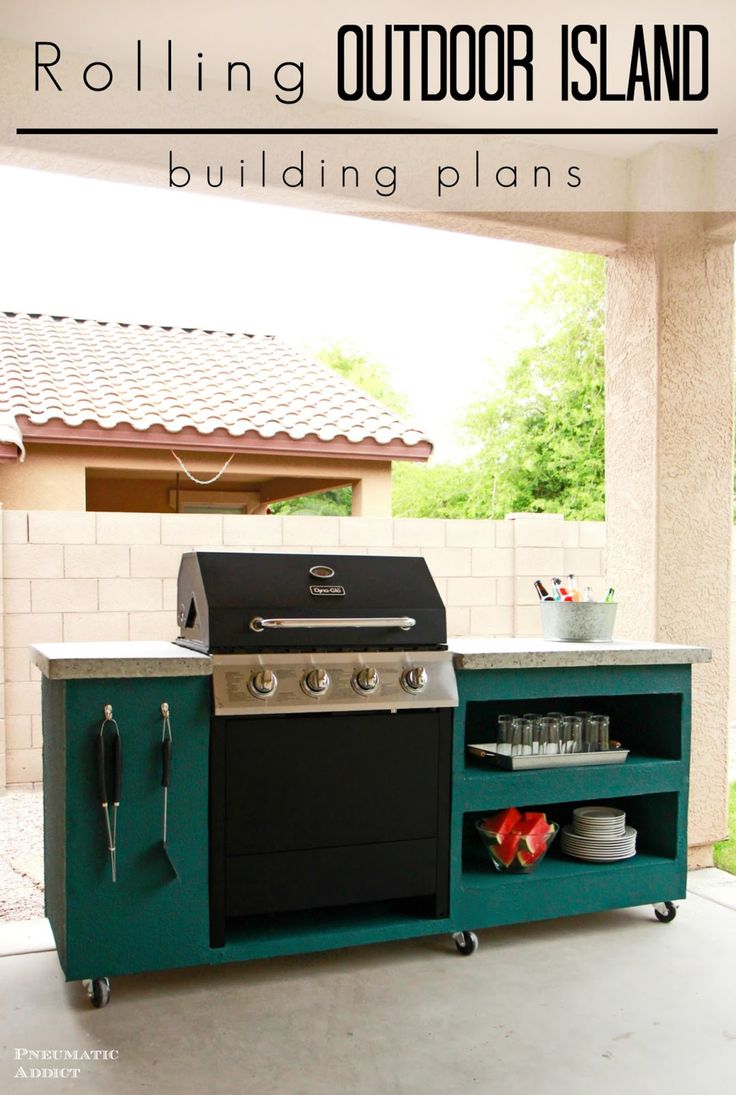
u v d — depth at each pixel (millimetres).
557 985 2758
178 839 2641
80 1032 2459
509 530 6055
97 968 2564
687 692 3303
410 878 2891
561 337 17938
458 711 2953
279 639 2738
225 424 7445
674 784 3279
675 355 3744
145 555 5367
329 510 20234
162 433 7004
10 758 5137
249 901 2713
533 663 3008
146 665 2574
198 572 2834
